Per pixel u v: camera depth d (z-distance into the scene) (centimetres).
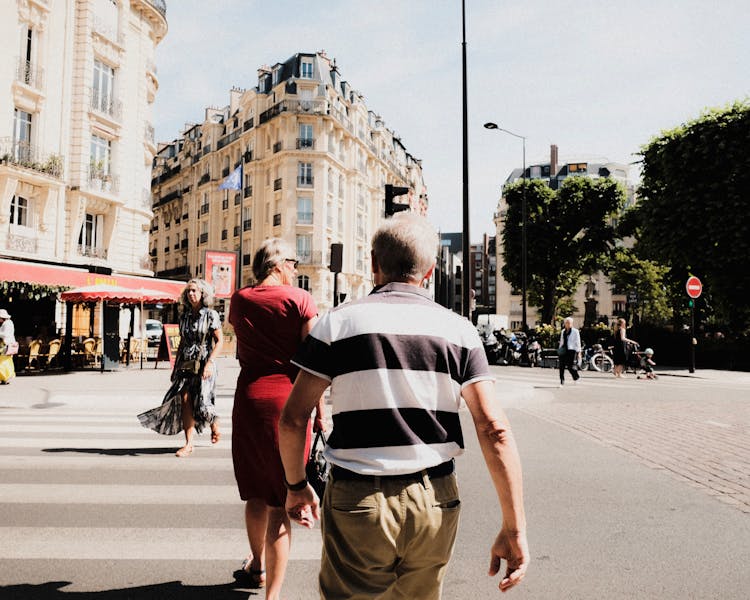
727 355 2347
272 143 4906
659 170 2506
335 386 162
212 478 511
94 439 683
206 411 569
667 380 1709
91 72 2456
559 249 4134
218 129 5722
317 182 4722
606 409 1016
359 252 5419
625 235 4066
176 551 346
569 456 625
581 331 2736
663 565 331
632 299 4819
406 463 154
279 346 291
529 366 2462
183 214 6294
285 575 319
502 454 156
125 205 2652
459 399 167
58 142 2342
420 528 153
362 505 152
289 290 298
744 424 848
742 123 2167
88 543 357
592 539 373
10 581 302
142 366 1869
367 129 5731
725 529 393
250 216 5078
